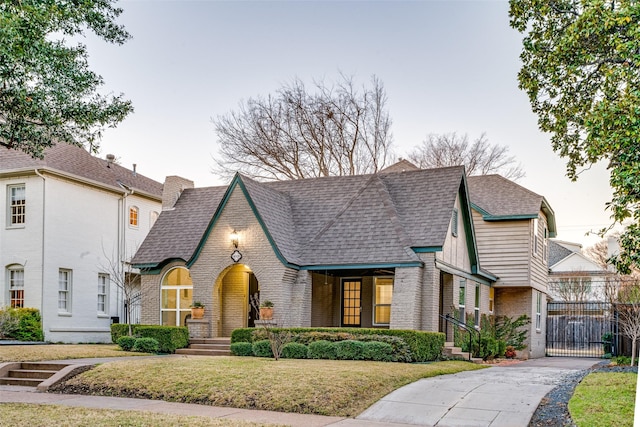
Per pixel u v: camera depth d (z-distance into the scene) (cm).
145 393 1238
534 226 2755
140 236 3050
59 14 1183
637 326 1884
